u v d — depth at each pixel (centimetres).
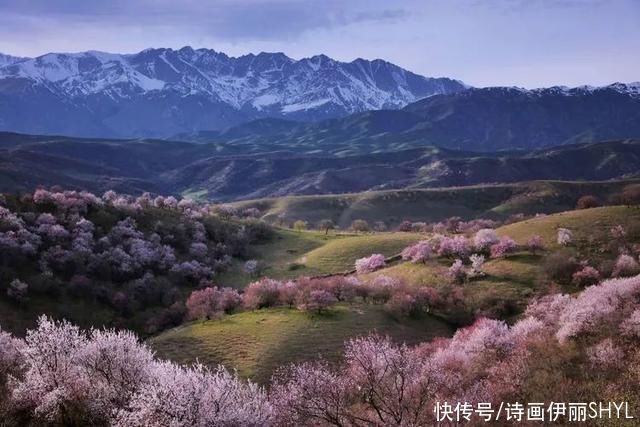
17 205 10444
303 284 7256
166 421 1917
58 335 2495
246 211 17675
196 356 5244
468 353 3325
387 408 2169
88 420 2320
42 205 10762
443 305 6619
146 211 12375
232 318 6556
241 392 2167
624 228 7731
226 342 5538
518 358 2908
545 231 8306
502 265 7488
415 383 2222
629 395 2255
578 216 8675
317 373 2166
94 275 9175
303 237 13588
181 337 5878
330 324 5975
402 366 2200
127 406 2222
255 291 7200
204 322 6600
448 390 2423
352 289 7156
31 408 2383
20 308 7906
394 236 12000
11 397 2439
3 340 3008
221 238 12450
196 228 12119
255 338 5572
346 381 2220
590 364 2714
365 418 2158
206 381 2081
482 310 6378
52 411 2288
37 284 8294
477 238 8362
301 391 2116
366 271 9300
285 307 6881
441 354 3362
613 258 6962
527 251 7775
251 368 4850
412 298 6531
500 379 2727
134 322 8275
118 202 12256
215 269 10825
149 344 5769
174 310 7950
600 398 2298
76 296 8544
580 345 3005
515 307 6275
